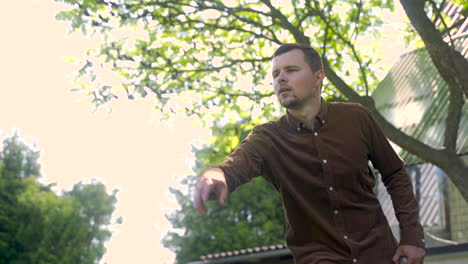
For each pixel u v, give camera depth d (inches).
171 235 1691.7
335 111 129.0
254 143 128.8
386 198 601.6
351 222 125.2
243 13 448.5
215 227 1596.9
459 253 467.2
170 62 447.2
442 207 565.9
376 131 130.6
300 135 127.6
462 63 338.3
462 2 395.2
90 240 1969.7
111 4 413.1
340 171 125.4
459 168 366.9
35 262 1660.9
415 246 129.3
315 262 124.3
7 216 1667.1
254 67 462.3
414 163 515.8
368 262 124.1
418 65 648.4
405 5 344.8
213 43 453.1
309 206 126.3
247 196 1541.6
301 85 124.7
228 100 462.9
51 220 1708.9
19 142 1791.3
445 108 560.1
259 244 1493.6
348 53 467.8
